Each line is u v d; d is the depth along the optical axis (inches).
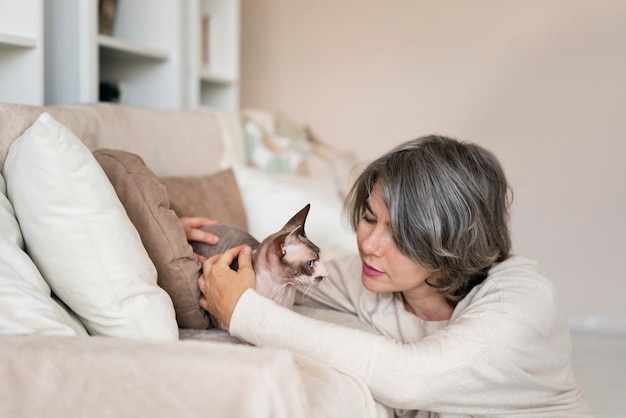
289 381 27.8
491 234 43.8
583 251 122.6
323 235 77.0
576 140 121.3
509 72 123.5
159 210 42.9
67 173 35.8
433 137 44.8
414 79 128.0
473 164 43.3
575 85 120.5
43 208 35.9
